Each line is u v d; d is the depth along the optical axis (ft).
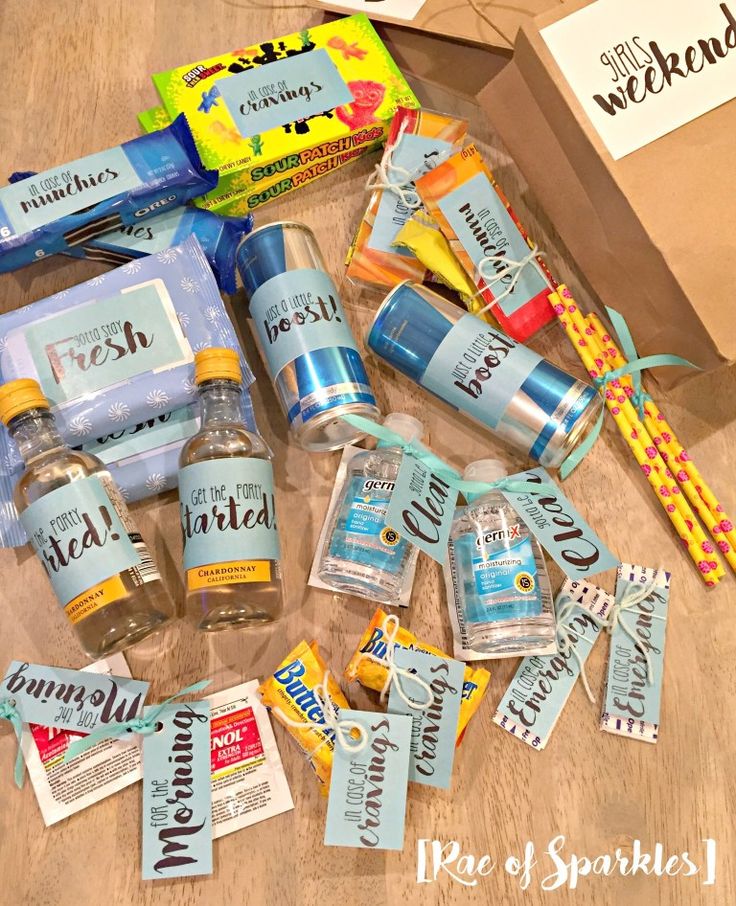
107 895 2.31
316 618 2.52
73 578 2.11
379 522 2.34
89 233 2.49
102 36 2.88
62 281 2.68
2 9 2.88
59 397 2.35
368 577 2.33
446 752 2.29
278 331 2.39
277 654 2.49
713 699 2.51
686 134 2.20
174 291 2.45
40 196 2.39
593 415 2.57
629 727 2.45
